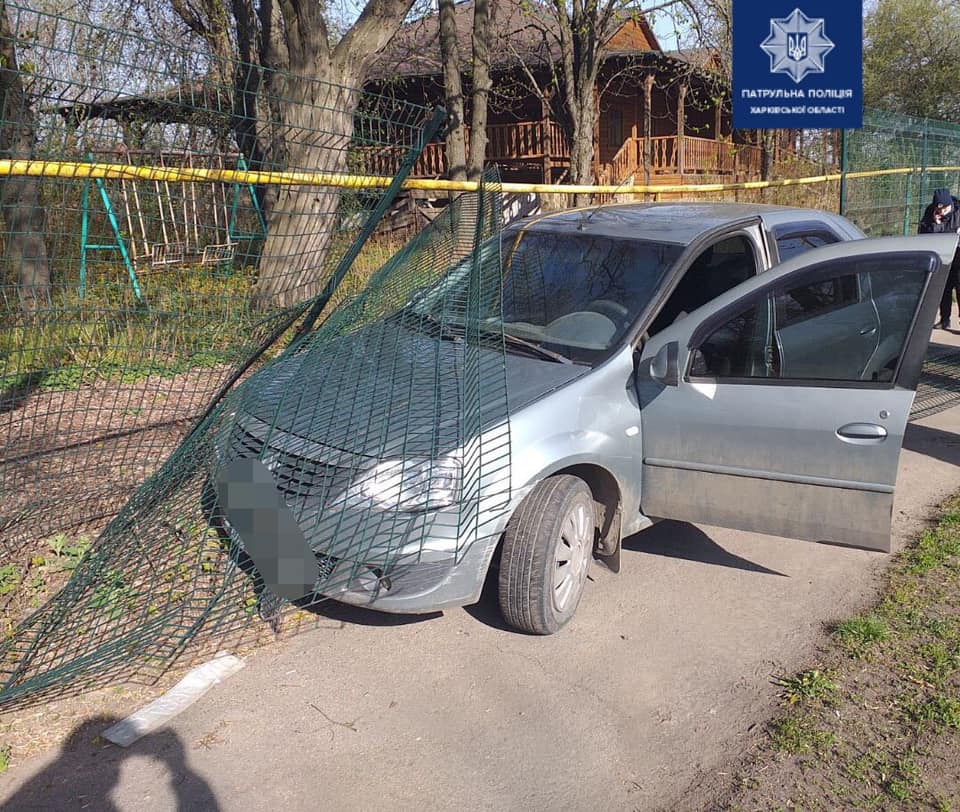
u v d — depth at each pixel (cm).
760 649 372
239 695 334
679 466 402
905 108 4003
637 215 502
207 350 563
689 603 412
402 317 456
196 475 427
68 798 279
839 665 355
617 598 416
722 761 301
